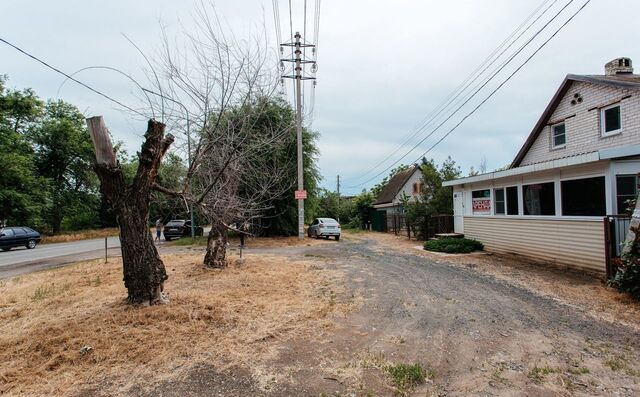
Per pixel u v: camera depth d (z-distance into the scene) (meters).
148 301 5.34
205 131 6.33
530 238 10.62
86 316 4.96
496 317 5.24
